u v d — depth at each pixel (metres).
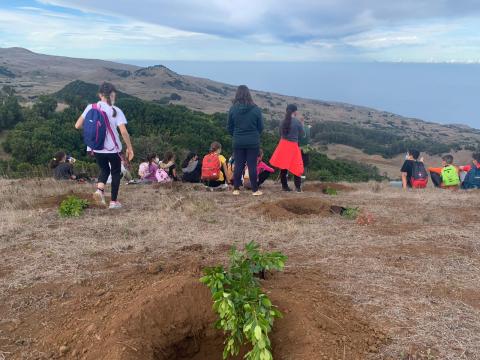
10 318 3.23
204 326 3.09
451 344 2.82
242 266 3.16
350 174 33.47
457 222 5.80
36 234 4.99
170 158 10.41
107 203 6.73
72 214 5.81
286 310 3.08
